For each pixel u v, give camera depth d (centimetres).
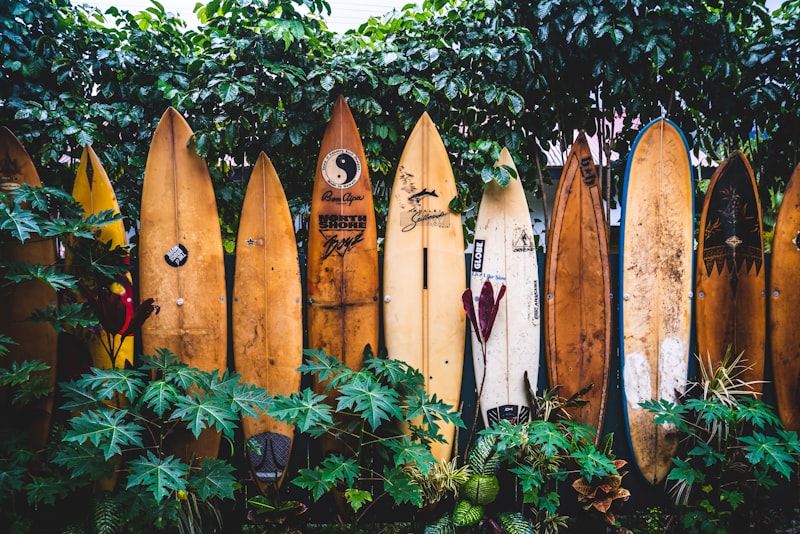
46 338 254
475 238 276
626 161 298
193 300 263
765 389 278
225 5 271
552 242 277
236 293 265
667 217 277
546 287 276
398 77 270
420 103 285
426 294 272
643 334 274
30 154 276
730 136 311
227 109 277
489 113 289
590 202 279
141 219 262
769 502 257
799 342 277
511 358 273
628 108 287
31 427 249
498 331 273
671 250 276
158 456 233
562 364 274
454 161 293
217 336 265
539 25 277
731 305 277
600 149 302
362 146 273
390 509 260
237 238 266
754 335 277
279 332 265
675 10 267
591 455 235
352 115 277
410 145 275
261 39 268
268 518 238
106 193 260
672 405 247
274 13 274
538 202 428
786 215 279
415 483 240
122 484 249
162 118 264
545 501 235
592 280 276
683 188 277
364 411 225
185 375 223
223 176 291
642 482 271
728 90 294
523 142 286
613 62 277
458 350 272
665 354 274
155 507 208
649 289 275
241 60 272
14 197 230
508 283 275
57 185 279
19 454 219
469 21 279
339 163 270
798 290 278
